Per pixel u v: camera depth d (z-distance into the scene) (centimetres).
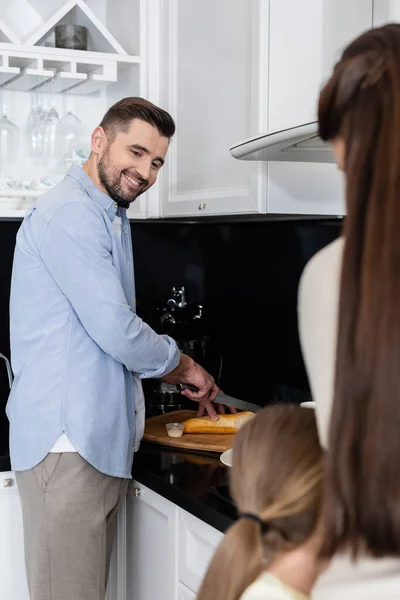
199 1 226
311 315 90
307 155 184
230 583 83
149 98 251
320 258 91
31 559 194
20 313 196
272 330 260
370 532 73
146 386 277
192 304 286
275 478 85
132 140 199
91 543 192
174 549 193
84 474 189
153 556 204
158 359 198
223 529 166
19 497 213
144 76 251
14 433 196
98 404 191
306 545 84
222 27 214
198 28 227
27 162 261
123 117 199
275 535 85
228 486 185
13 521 214
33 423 191
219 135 218
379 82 76
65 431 188
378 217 71
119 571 221
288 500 84
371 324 70
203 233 288
